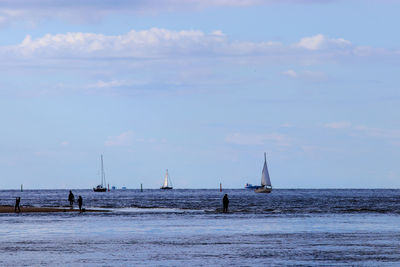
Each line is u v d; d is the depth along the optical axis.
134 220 139.00
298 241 90.94
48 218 146.00
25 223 128.62
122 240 92.50
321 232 106.06
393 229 112.06
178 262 68.50
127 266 65.56
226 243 88.25
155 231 108.12
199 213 172.12
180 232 106.12
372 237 96.75
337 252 77.62
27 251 78.75
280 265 66.44
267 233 103.94
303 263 67.88
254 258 71.94
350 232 105.69
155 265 66.19
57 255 74.62
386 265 66.50
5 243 88.25
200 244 87.00
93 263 67.69
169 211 186.25
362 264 67.12
